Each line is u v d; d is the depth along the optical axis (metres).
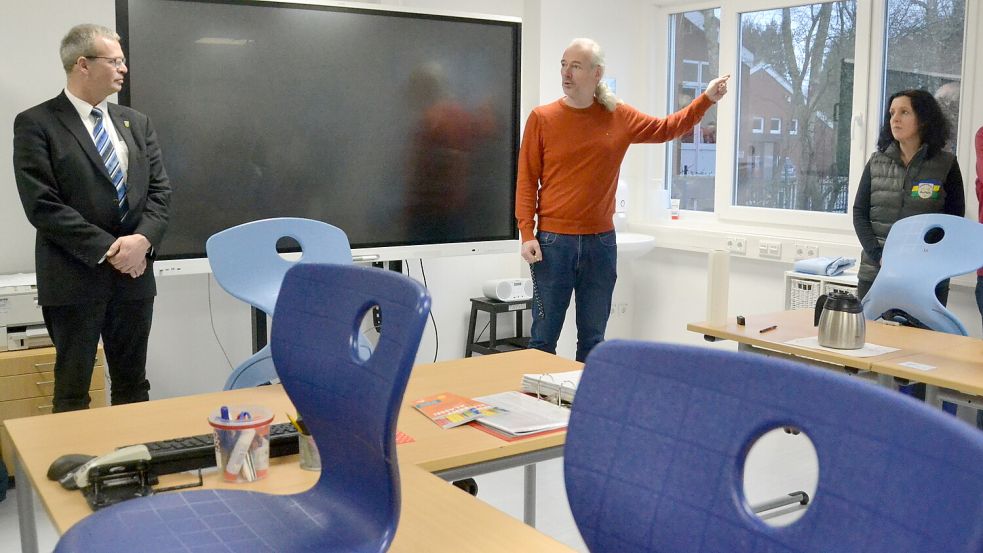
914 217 3.45
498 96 4.65
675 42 5.66
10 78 3.85
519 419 1.88
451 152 4.55
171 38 3.81
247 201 4.06
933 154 3.80
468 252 4.66
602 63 3.80
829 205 4.91
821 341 2.94
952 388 2.50
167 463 1.56
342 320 1.29
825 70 4.86
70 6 3.95
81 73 3.12
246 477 1.54
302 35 4.09
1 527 3.12
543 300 4.02
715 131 5.47
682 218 5.72
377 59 4.29
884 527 0.69
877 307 3.47
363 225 4.37
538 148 3.94
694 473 0.84
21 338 3.52
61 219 3.04
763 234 5.05
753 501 3.36
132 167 3.24
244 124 4.01
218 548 1.19
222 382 4.51
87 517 1.28
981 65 4.09
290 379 1.37
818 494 0.74
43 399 3.53
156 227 3.26
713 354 0.85
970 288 4.09
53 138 3.08
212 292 4.43
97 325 3.22
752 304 5.12
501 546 1.25
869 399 0.72
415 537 1.28
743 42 5.28
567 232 3.92
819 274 4.37
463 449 1.72
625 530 0.89
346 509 1.29
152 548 1.18
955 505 0.64
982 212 3.72
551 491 3.53
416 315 1.15
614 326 5.82
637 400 0.90
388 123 4.36
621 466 0.90
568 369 2.42
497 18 4.58
